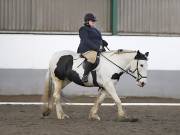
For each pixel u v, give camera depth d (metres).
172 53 18.47
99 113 14.19
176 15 18.80
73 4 18.55
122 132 10.90
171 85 18.33
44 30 18.50
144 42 18.44
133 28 18.70
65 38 18.27
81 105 15.98
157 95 18.30
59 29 18.52
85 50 12.41
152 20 18.75
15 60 18.06
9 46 18.06
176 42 18.47
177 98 18.28
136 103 16.69
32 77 18.08
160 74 18.30
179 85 18.33
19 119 12.84
